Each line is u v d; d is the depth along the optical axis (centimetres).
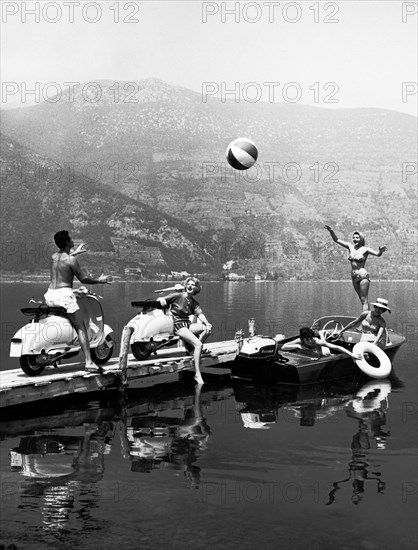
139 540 449
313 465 641
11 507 514
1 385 895
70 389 977
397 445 724
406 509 513
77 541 447
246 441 746
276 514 500
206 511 506
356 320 1409
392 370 1385
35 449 712
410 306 4353
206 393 1111
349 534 463
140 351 1163
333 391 1131
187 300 1201
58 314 1005
